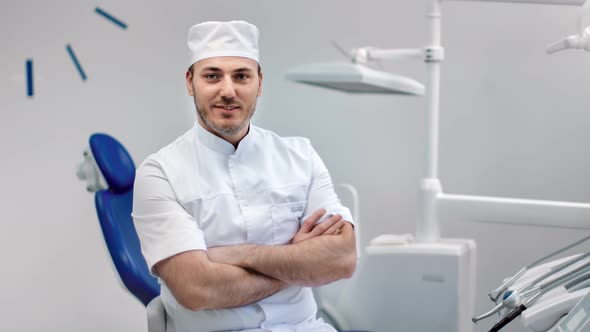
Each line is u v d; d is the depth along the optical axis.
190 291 1.43
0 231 2.80
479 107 2.52
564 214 1.93
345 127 2.66
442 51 2.08
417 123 2.58
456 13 2.50
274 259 1.47
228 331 1.52
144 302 1.92
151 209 1.51
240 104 1.52
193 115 2.71
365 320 2.17
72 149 2.76
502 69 2.48
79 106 2.75
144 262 1.96
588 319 1.05
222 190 1.55
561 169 2.46
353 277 2.19
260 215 1.57
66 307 2.80
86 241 2.76
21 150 2.78
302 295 1.60
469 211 2.06
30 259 2.79
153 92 2.73
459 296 2.02
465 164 2.55
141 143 2.75
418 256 2.06
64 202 2.77
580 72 2.41
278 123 2.71
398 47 2.58
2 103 2.77
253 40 1.57
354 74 1.85
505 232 2.53
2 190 2.79
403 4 2.56
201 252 1.45
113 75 2.74
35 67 2.75
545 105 2.46
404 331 2.11
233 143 1.60
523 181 2.50
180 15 2.70
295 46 2.67
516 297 1.32
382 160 2.63
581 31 1.72
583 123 2.43
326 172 1.68
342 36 2.63
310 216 1.58
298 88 2.68
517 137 2.49
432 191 2.11
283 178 1.62
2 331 2.80
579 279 1.32
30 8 2.74
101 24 2.73
